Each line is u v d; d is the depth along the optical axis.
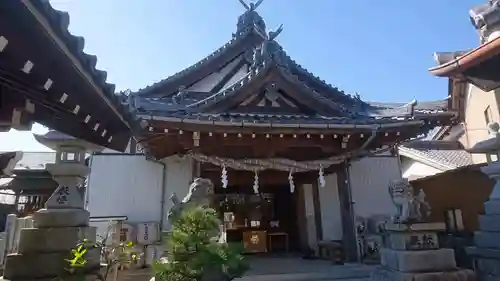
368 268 6.82
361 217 8.67
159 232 7.48
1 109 3.04
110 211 7.74
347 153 7.57
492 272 5.09
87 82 2.86
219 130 6.12
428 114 6.95
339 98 9.30
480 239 5.45
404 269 5.04
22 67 2.46
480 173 7.48
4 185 14.17
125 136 4.54
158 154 7.48
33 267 4.32
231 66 9.84
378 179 9.12
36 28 2.12
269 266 7.39
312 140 6.93
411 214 5.46
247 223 11.83
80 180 5.16
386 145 7.61
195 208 4.27
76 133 3.80
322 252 8.77
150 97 8.88
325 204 9.02
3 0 1.87
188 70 9.30
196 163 7.82
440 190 8.67
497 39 4.58
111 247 5.54
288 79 7.32
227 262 3.84
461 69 5.45
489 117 8.47
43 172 14.12
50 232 4.51
